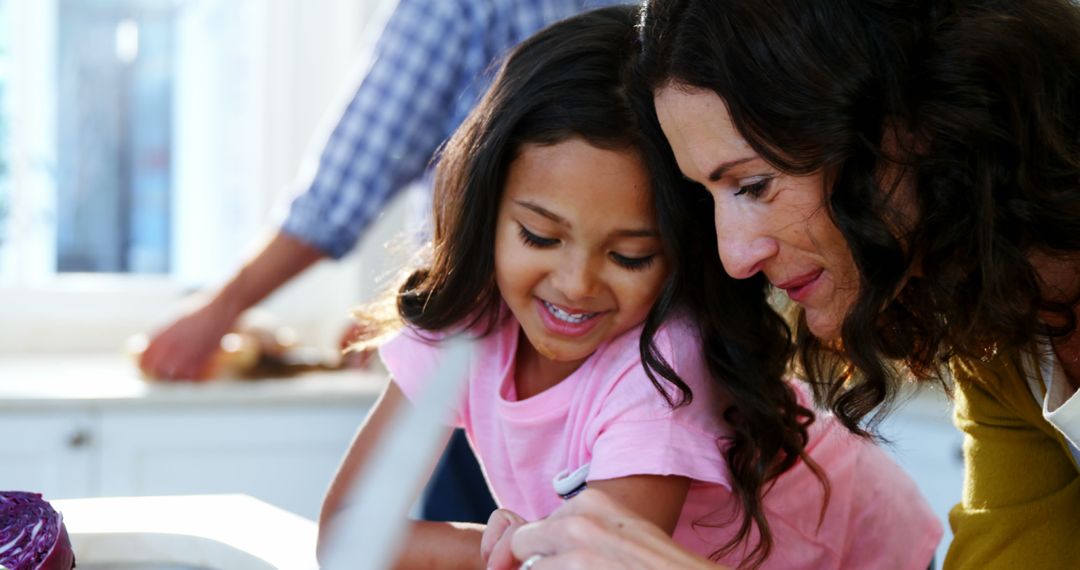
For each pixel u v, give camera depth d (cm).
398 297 136
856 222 100
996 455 131
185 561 121
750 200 103
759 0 100
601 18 124
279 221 257
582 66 117
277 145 350
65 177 331
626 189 115
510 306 124
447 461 208
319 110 350
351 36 339
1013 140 99
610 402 123
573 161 115
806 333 126
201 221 344
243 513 130
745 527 122
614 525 94
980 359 111
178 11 340
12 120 324
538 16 215
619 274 118
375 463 77
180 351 263
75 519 126
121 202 337
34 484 259
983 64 98
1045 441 128
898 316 110
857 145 99
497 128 118
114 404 261
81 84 332
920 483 246
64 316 328
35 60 327
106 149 335
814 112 98
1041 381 117
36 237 328
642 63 111
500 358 136
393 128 235
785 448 127
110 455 262
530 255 119
